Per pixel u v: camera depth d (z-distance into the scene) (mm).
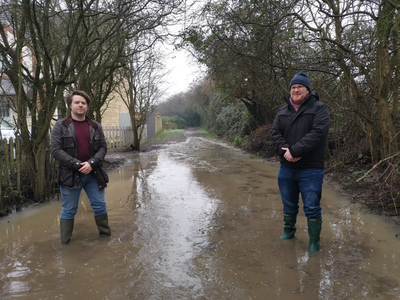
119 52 7312
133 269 2824
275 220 4156
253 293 2432
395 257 3018
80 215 4445
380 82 5254
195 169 8188
